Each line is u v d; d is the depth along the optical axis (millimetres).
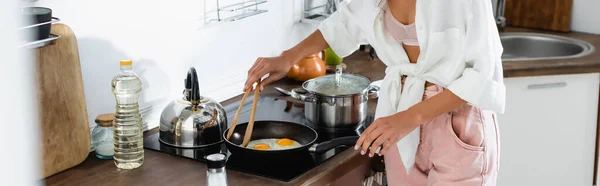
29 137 203
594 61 2527
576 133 2635
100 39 1672
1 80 192
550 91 2545
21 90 197
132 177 1487
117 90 1497
